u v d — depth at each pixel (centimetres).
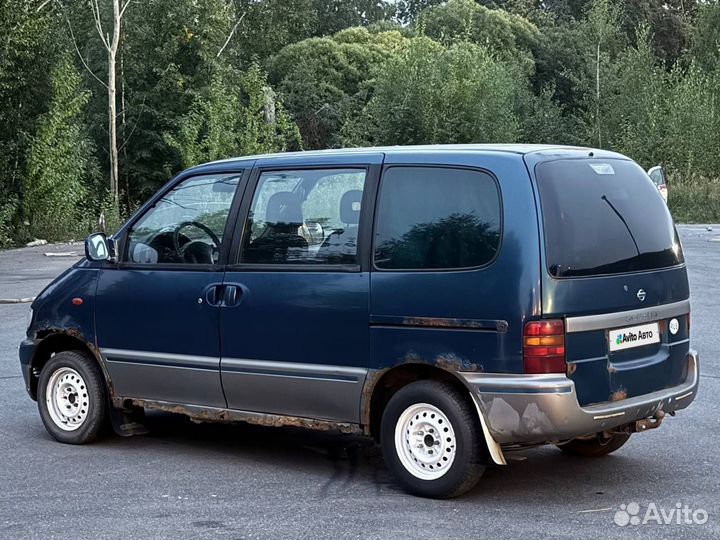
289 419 633
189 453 706
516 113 5147
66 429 738
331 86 5541
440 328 568
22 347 759
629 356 584
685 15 7662
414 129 4422
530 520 540
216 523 540
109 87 3569
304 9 5591
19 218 3334
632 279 584
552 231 552
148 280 689
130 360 696
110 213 3488
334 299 605
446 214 577
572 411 540
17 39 3178
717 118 4381
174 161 4238
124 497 594
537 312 541
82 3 4156
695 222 3647
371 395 596
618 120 4894
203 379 662
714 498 580
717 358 1038
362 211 607
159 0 4134
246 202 661
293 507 569
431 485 578
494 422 550
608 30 5209
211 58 4194
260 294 636
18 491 609
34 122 3381
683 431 747
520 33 6625
